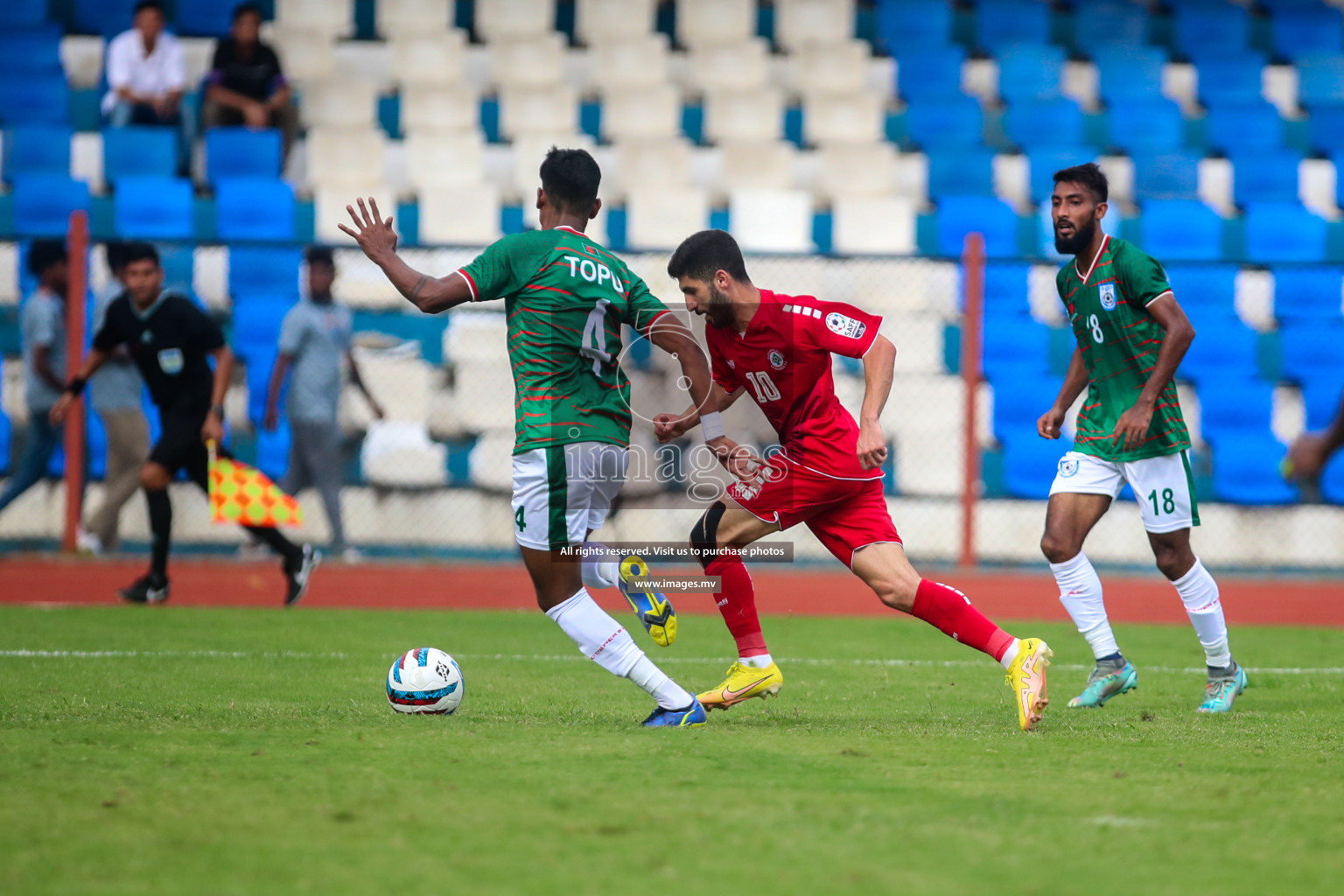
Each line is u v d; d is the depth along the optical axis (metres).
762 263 52.62
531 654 25.64
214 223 51.75
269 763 14.31
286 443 46.25
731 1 65.31
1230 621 35.19
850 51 63.84
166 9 60.91
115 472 40.78
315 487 41.50
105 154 53.47
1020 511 45.84
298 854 10.77
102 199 51.56
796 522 17.89
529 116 59.44
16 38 58.34
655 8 66.44
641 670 17.11
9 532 43.50
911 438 48.09
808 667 24.67
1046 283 53.56
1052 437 22.06
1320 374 50.59
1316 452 11.06
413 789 13.06
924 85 63.94
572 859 10.67
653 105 60.56
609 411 16.81
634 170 57.12
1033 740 16.41
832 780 13.75
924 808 12.52
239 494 32.41
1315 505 46.84
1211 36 68.06
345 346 41.00
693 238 17.42
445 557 44.72
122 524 43.69
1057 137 62.16
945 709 19.70
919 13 66.81
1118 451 20.47
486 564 43.44
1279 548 46.22
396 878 10.14
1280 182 59.53
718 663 25.09
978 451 47.25
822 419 17.66
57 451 43.94
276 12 61.59
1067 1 67.81
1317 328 51.97
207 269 49.66
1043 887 10.09
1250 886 10.23
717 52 63.59
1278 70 65.81
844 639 29.34
